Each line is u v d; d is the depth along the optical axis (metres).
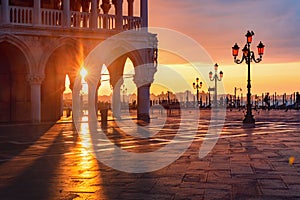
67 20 33.62
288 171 11.02
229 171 11.07
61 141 19.72
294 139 19.73
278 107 82.62
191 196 8.34
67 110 45.94
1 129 27.50
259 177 10.21
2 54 35.53
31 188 9.26
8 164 12.77
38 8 32.66
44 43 32.75
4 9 31.55
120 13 35.84
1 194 8.73
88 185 9.48
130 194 8.55
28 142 19.33
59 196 8.47
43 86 37.75
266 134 22.64
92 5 34.78
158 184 9.51
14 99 36.19
